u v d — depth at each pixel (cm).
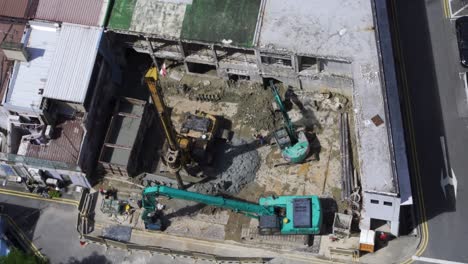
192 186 8038
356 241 7500
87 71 7944
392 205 6944
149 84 6838
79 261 7869
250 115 8375
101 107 8331
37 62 8062
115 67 8606
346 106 8238
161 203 8056
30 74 8006
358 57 7625
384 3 8169
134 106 8412
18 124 8019
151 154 8356
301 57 7944
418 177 7794
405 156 7281
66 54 8056
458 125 8006
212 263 7662
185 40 8000
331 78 8050
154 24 8119
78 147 7944
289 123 7825
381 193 6862
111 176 8275
